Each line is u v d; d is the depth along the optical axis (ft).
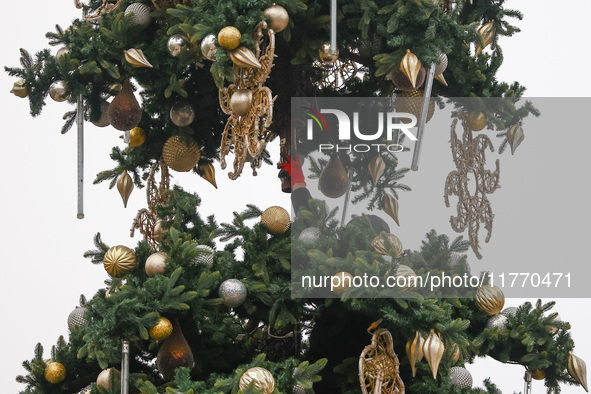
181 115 21.84
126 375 19.31
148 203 23.59
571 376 22.40
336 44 20.21
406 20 19.42
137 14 21.24
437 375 21.09
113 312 18.72
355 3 20.74
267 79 22.33
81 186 21.04
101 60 20.53
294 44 21.48
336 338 21.47
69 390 21.66
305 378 19.17
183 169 22.56
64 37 21.07
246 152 20.70
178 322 19.86
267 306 20.89
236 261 20.95
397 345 20.70
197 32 19.26
